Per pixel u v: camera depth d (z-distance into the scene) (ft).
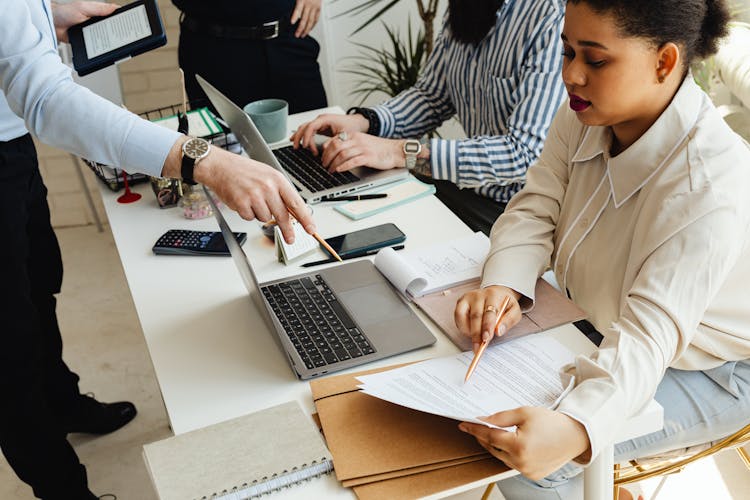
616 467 4.73
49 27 5.07
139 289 4.86
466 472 3.32
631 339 3.63
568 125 4.83
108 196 6.11
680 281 3.71
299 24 8.59
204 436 3.58
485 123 6.88
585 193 4.57
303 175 6.08
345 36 11.00
